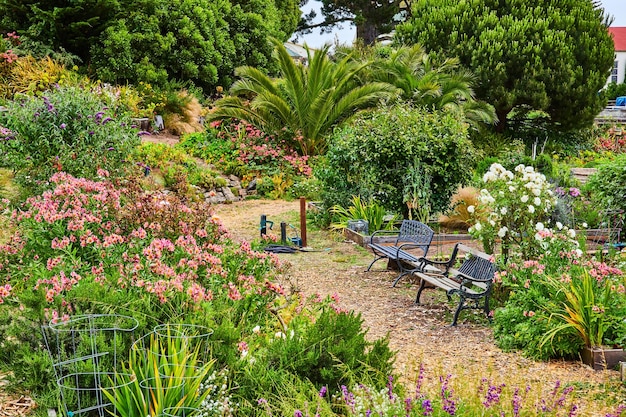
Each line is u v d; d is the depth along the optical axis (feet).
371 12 116.06
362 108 62.90
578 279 19.34
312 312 17.21
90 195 19.38
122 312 13.66
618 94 128.06
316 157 58.29
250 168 55.88
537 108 74.79
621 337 18.01
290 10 102.47
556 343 18.57
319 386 13.05
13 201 30.71
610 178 35.12
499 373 17.25
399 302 24.73
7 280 17.83
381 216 38.27
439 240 34.83
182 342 12.37
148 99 64.90
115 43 65.82
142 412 11.43
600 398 15.34
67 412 11.94
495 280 21.49
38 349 13.43
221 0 79.56
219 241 19.76
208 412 11.68
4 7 63.93
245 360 13.10
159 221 18.89
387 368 13.79
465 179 38.58
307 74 61.62
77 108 35.68
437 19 79.36
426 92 63.05
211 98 78.84
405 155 37.45
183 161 51.85
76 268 16.21
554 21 75.92
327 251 34.63
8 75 58.44
